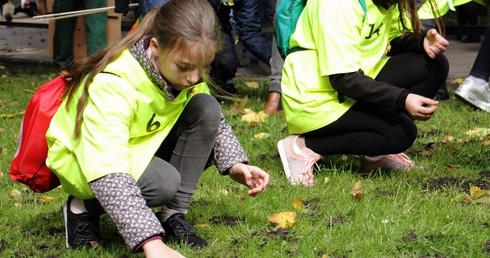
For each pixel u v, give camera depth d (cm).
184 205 336
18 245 340
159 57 295
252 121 585
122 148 292
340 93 412
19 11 1384
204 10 294
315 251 325
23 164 318
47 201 405
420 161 467
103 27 889
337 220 361
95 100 295
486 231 344
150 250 277
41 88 320
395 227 346
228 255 321
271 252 323
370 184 419
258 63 974
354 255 321
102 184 286
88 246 329
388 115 419
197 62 291
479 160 467
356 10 404
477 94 612
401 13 416
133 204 284
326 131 427
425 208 371
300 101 423
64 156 306
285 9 432
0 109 676
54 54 954
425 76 436
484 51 609
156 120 314
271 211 377
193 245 330
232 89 706
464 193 399
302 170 428
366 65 421
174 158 333
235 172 331
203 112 325
